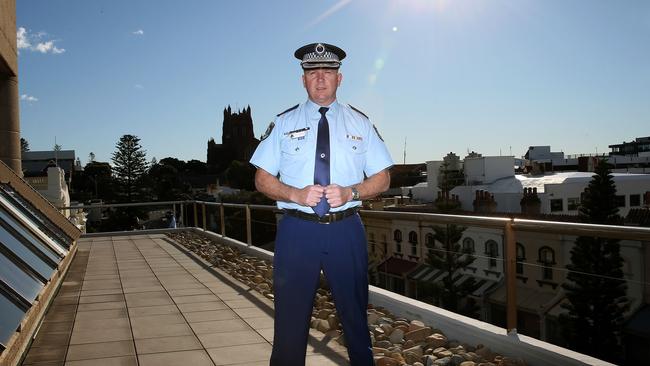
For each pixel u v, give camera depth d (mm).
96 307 5594
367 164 2873
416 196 48156
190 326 4777
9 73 12156
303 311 2752
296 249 2715
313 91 2746
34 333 4371
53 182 39219
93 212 88000
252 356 3920
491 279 24953
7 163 12422
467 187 39156
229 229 17609
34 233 6551
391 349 3922
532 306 23062
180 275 7656
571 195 33531
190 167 184500
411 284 25328
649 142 116625
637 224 26047
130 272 8000
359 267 2770
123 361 3830
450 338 4113
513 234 3594
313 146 2709
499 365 3402
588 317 21594
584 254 21609
